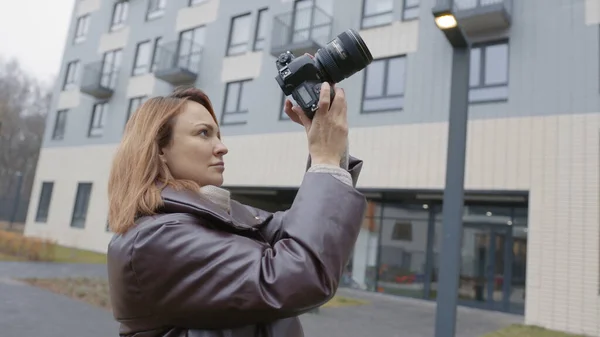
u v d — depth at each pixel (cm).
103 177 2003
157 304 86
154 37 1997
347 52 104
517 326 947
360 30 1368
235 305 81
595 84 990
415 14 1288
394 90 1275
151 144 102
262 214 135
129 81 2042
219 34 1741
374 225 1426
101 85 2052
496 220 1227
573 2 1051
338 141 99
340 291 1355
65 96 2327
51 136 2320
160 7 2027
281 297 80
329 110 99
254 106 1562
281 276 81
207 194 108
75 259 1602
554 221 974
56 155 2252
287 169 1437
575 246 943
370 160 1260
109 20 2248
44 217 2219
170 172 107
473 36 1158
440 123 1176
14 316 675
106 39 2220
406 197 1332
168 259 85
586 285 917
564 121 1004
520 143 1046
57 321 671
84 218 2047
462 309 1185
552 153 1004
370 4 1377
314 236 85
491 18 1094
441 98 1186
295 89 103
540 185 1004
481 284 1219
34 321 656
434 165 1162
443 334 525
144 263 85
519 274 1169
